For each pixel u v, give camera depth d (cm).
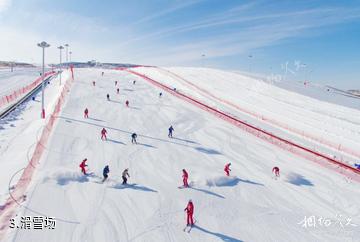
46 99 4250
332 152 2861
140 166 1978
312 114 4359
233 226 1334
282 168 2209
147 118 3419
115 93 4781
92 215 1299
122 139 2542
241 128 3356
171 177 1844
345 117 4253
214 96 5409
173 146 2514
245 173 2052
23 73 8294
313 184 1962
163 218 1338
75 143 2269
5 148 2064
